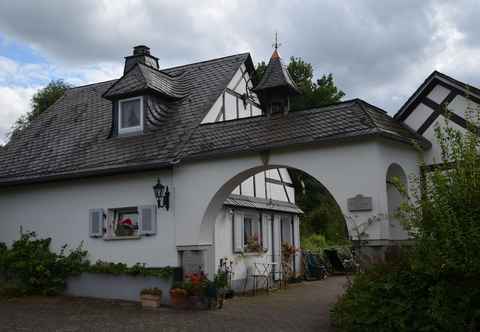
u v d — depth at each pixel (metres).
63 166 13.77
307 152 10.45
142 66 14.39
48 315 10.34
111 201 12.98
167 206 12.08
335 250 21.58
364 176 9.77
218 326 9.24
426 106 11.30
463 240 6.89
